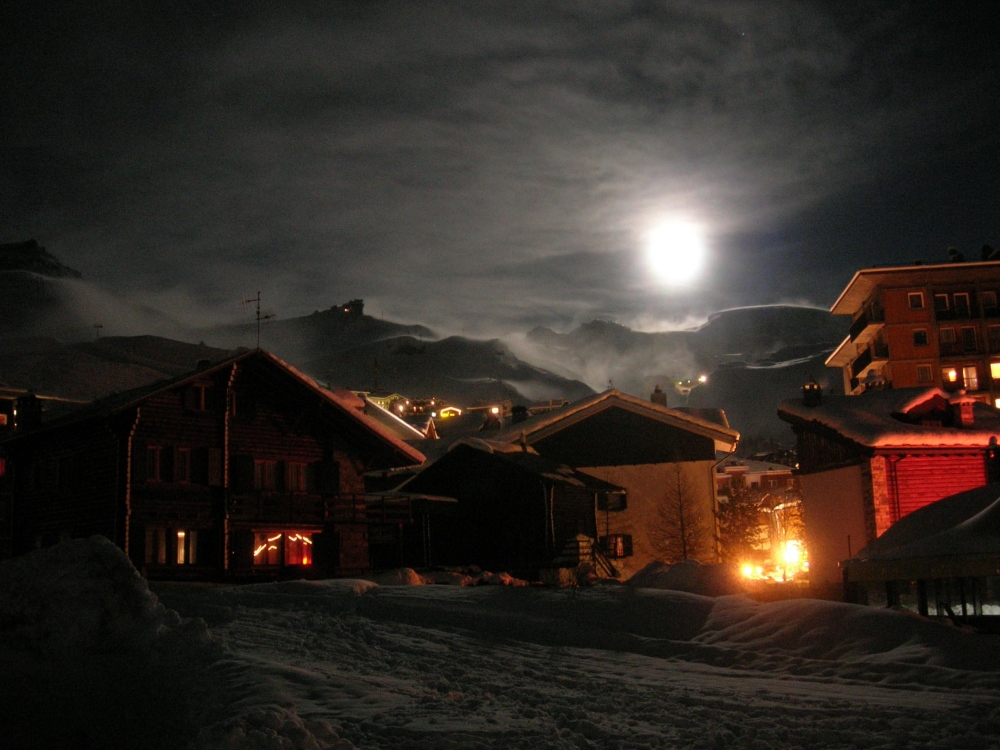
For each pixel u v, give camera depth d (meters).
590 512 46.00
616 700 13.55
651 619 21.73
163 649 9.22
